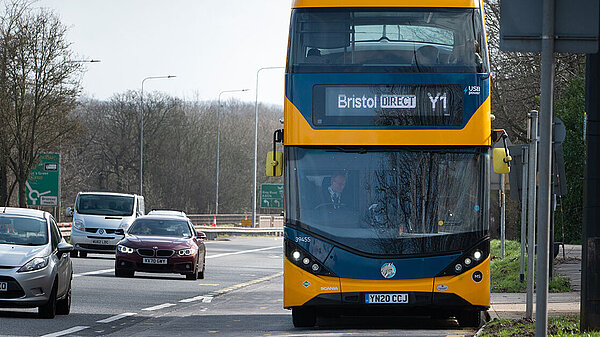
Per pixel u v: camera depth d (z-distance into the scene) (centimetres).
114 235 7244
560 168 3878
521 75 7431
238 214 18875
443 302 2703
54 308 3186
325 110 2756
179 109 19700
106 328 2997
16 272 3047
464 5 2809
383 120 2741
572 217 6894
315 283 2714
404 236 2716
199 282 5344
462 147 2756
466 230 2727
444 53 2780
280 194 18412
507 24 1438
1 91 10256
